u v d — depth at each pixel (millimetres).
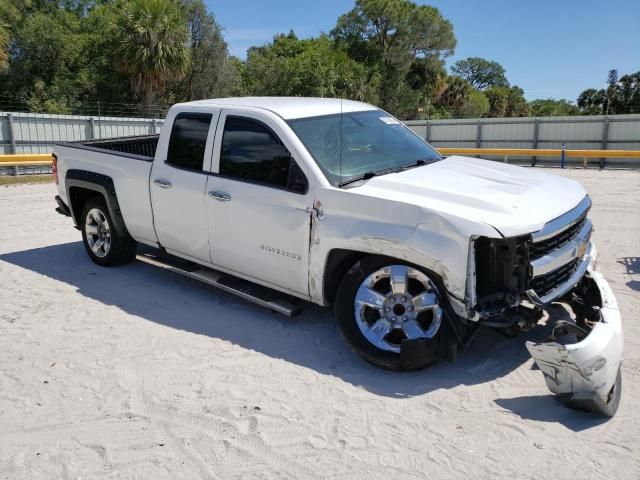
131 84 30062
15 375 4016
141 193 5535
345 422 3389
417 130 27000
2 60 29953
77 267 6469
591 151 19922
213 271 5371
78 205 6605
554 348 3211
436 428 3311
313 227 4164
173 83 34656
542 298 3721
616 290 5535
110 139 7105
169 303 5344
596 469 2918
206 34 35250
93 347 4438
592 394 3209
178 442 3227
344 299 4023
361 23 49719
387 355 3912
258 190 4496
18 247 7469
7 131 17453
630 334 4500
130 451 3152
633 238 7766
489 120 24875
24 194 12523
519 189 4043
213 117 4938
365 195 3900
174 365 4133
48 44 33438
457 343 3809
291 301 4723
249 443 3205
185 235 5199
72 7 39906
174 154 5250
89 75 33562
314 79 41625
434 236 3586
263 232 4504
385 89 50125
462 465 2977
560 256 3830
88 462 3066
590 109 55031
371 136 4852
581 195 4371
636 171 18641
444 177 4238
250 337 4590
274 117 4527
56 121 18453
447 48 52062
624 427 3273
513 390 3719
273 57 44250
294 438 3244
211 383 3871
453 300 3578
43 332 4727
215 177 4832
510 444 3145
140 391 3781
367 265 3926
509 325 3619
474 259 3502
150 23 28266
